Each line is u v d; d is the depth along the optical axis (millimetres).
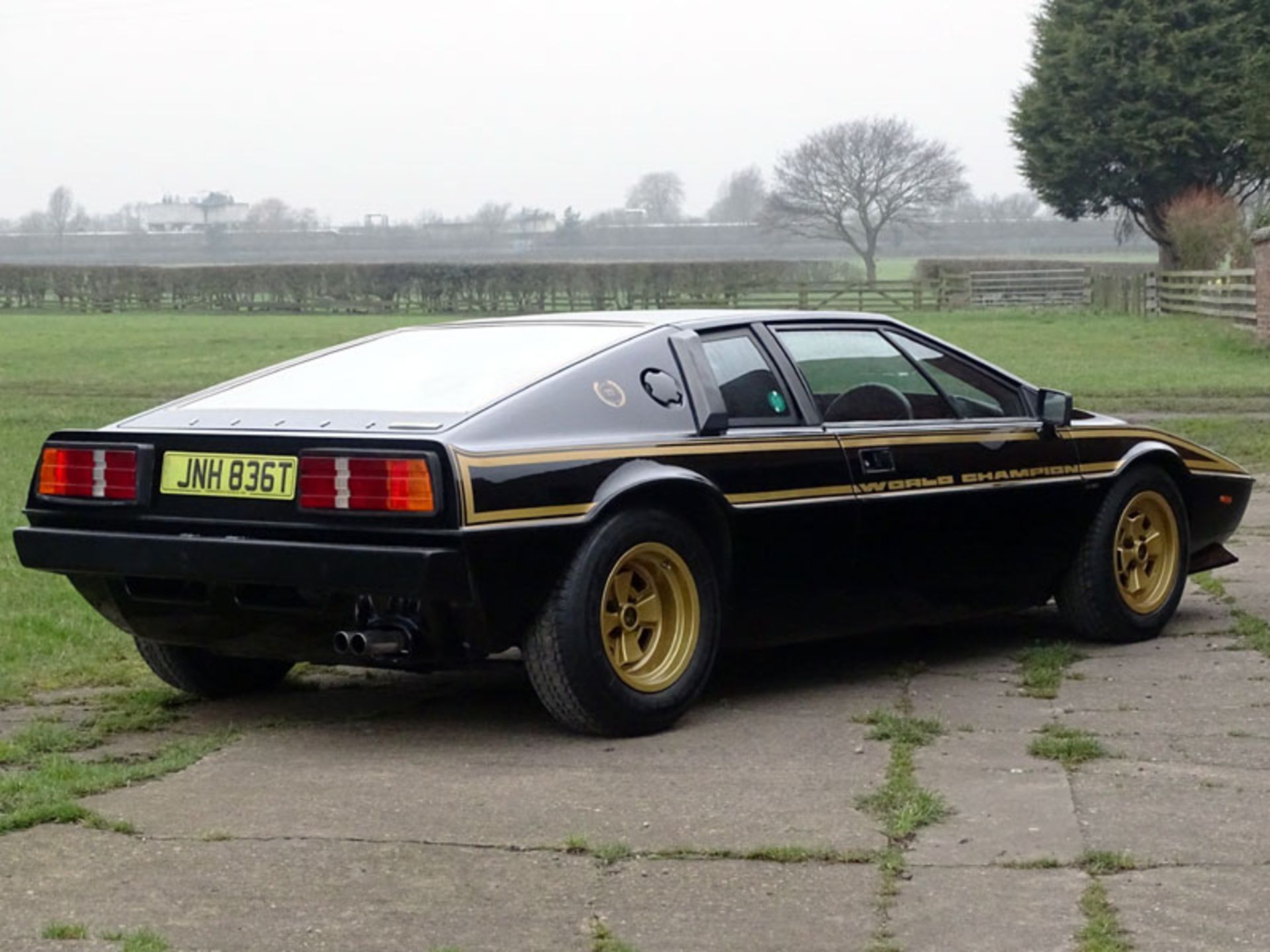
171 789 5254
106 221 158250
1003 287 52281
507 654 6820
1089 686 6484
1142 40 52219
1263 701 6164
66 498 6043
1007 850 4543
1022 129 55031
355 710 6398
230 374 29047
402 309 59500
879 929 4023
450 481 5344
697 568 5930
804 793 5082
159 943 3971
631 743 5746
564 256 124125
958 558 6781
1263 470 13867
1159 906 4129
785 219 86000
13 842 4715
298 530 5559
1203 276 39000
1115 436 7336
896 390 6742
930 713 6094
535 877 4406
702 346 6242
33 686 6863
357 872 4453
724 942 3963
